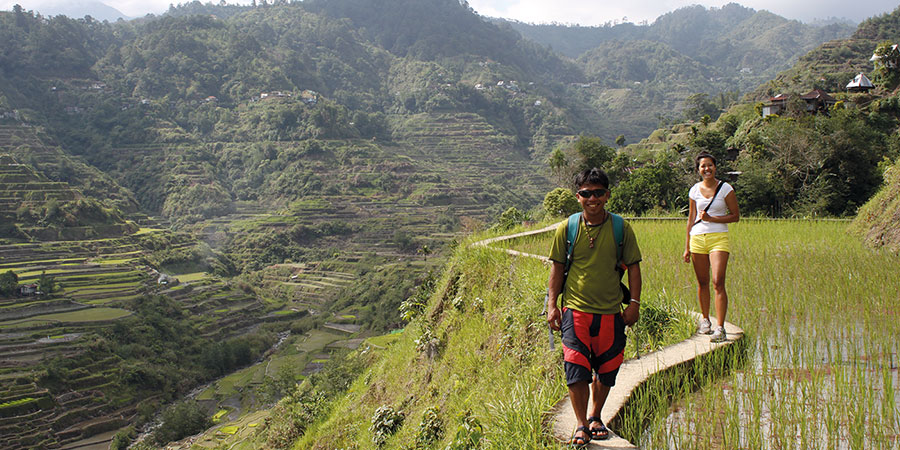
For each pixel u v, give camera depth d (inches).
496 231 704.4
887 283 354.9
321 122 6756.9
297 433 801.6
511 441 195.3
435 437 332.2
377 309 3243.1
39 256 3464.6
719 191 263.1
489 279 459.2
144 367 2391.7
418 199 5467.5
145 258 3774.6
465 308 466.6
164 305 3078.2
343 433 584.7
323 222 4945.9
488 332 392.2
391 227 4909.0
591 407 198.8
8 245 3491.6
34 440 1860.2
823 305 318.0
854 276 377.7
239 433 1635.1
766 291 354.0
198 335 2984.7
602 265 177.0
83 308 2829.7
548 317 184.5
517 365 309.1
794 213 1195.9
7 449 1792.6
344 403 737.6
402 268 3804.1
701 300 266.4
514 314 354.0
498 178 6860.2
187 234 4603.8
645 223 790.5
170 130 6870.1
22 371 2162.9
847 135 1278.3
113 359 2400.3
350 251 4554.6
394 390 551.2
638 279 182.2
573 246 179.5
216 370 2682.1
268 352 2915.8
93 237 3880.4
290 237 4832.7
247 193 6048.2
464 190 5753.0
